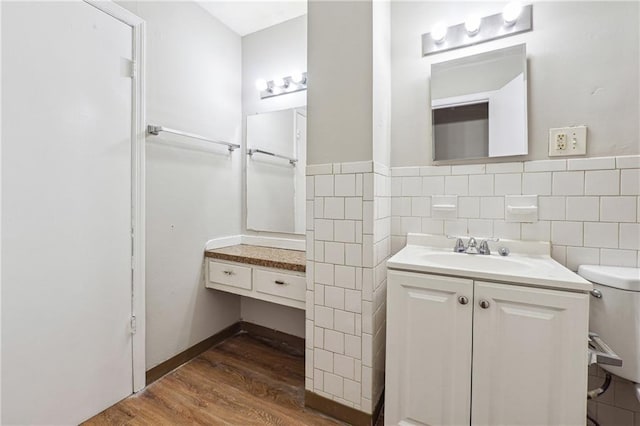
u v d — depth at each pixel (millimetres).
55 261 1318
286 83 2217
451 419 1155
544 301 1010
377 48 1458
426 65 1642
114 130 1540
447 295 1157
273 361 2016
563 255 1367
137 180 1652
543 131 1400
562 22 1365
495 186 1492
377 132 1455
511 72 1453
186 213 1976
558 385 998
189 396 1632
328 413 1488
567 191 1356
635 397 1268
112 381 1542
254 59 2387
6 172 1173
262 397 1632
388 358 1267
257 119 2375
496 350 1079
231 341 2299
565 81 1361
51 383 1311
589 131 1322
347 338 1438
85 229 1425
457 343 1137
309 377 1543
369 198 1391
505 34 1467
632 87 1261
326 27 1505
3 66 1156
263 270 1868
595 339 1090
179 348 1934
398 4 1702
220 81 2242
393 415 1262
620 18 1277
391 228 1723
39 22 1251
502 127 1472
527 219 1427
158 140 1777
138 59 1645
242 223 2445
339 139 1469
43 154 1273
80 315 1410
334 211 1475
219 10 2115
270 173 2316
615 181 1279
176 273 1908
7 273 1183
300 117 2184
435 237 1609
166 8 1823
